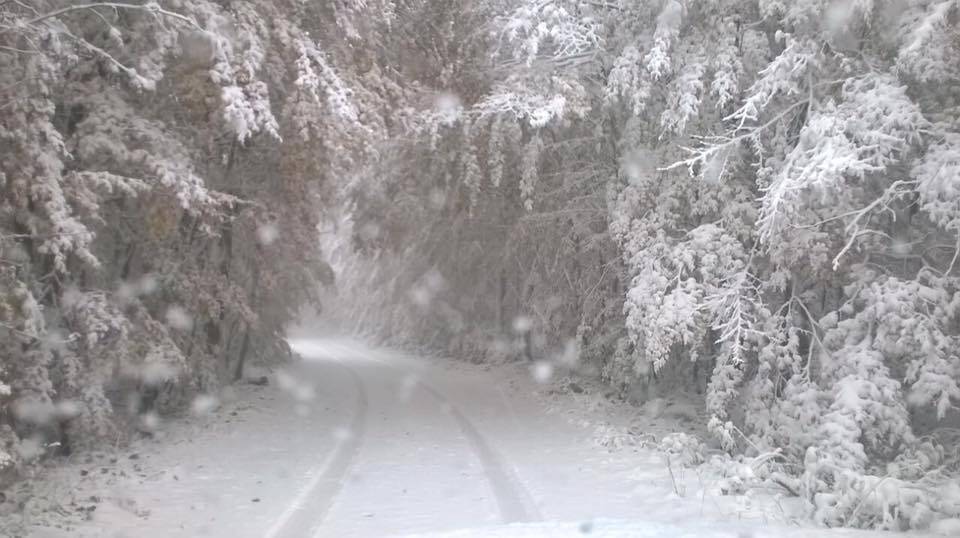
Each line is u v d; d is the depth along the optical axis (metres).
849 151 10.71
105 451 12.95
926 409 12.87
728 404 13.93
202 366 17.86
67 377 11.92
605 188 18.22
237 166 17.20
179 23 10.94
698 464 12.09
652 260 13.80
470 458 12.38
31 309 9.70
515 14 14.58
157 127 12.20
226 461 12.04
